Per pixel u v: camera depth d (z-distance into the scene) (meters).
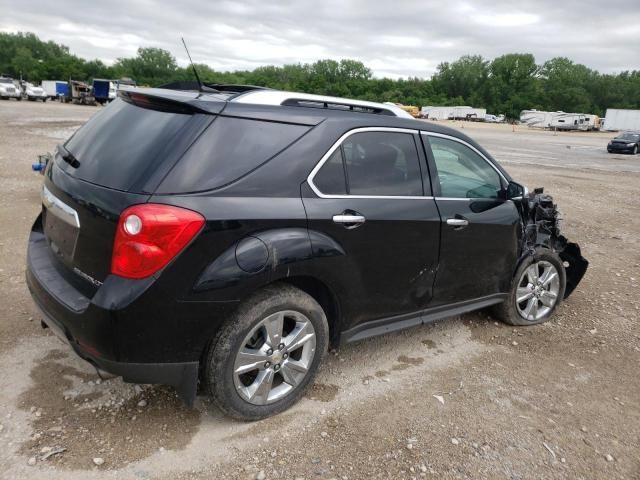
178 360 2.61
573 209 10.75
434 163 3.66
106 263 2.54
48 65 120.81
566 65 136.88
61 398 3.06
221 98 2.84
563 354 4.15
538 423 3.21
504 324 4.62
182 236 2.45
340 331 3.27
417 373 3.70
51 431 2.78
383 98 130.50
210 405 3.12
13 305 4.19
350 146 3.16
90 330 2.50
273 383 3.13
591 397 3.55
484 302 4.19
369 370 3.69
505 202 4.19
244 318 2.72
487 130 59.22
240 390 2.85
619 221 9.78
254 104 2.86
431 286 3.68
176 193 2.49
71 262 2.79
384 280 3.34
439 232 3.57
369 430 3.01
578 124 75.19
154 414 2.99
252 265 2.64
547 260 4.62
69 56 133.25
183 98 2.76
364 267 3.19
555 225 4.77
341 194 3.07
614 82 132.75
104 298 2.44
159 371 2.59
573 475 2.79
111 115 3.06
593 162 24.14
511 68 133.12
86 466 2.56
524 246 4.42
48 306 2.78
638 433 3.19
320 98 3.27
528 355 4.10
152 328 2.49
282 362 2.98
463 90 138.75
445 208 3.62
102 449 2.68
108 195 2.54
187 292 2.51
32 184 8.96
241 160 2.70
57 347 3.61
